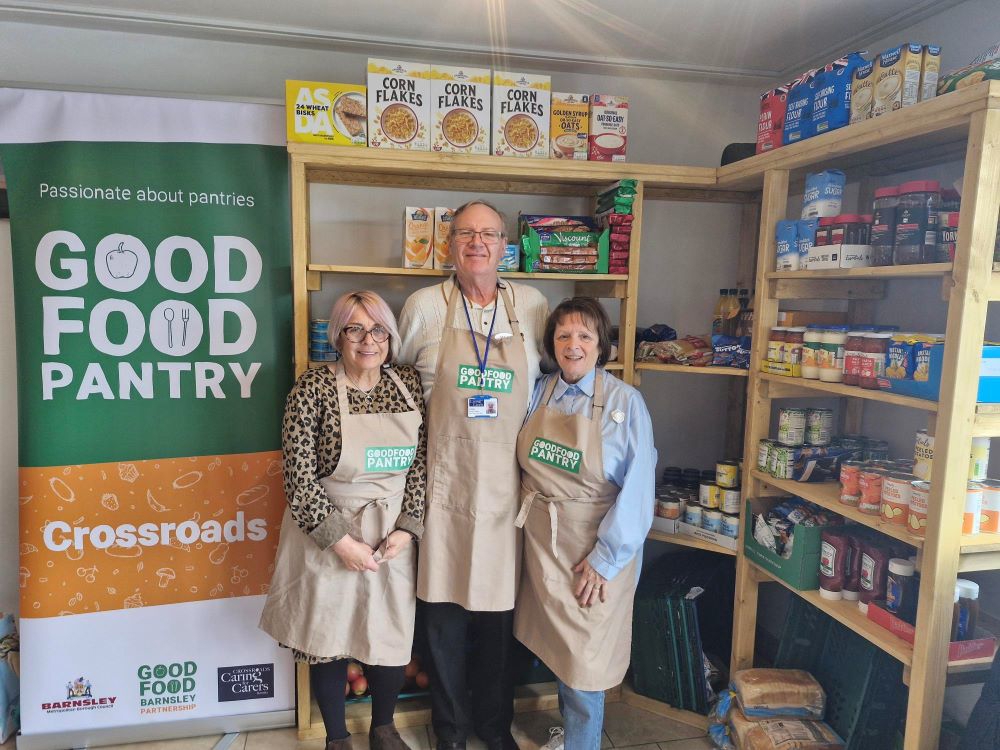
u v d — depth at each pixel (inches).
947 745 74.8
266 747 87.0
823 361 75.0
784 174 82.5
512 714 85.7
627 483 72.4
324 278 98.4
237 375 86.7
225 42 93.1
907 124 62.7
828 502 75.0
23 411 81.7
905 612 67.9
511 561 77.3
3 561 94.1
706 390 115.6
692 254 111.3
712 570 102.1
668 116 107.6
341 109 82.0
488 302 78.8
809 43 92.8
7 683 86.0
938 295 81.7
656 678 95.0
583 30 89.4
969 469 64.1
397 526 75.1
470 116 85.2
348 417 72.7
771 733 80.6
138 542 85.5
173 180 83.6
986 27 75.7
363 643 74.9
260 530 88.7
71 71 89.8
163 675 87.2
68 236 81.4
